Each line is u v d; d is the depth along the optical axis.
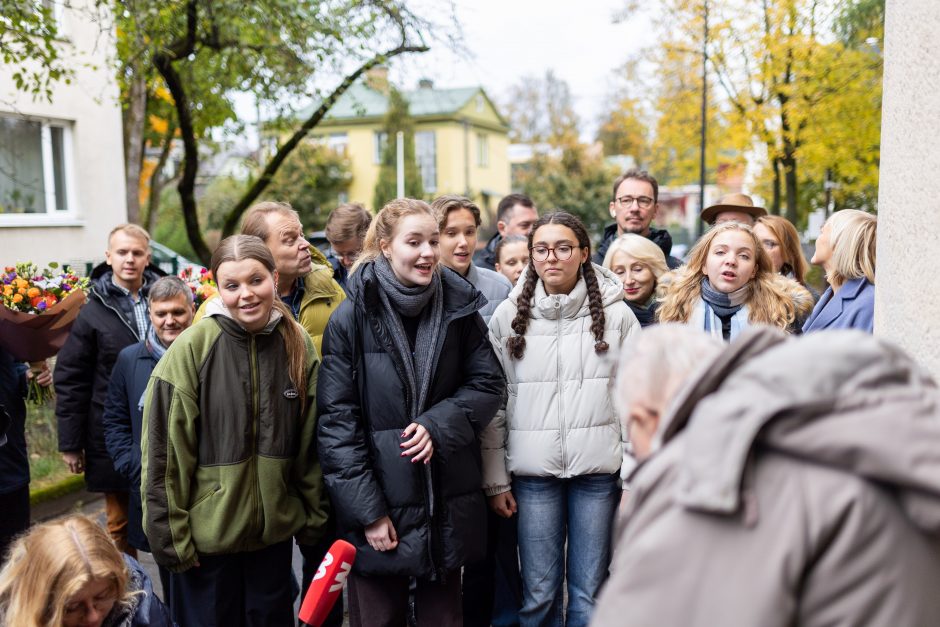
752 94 14.23
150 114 15.56
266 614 3.18
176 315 3.84
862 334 1.24
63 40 8.17
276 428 3.12
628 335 3.45
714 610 1.13
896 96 2.48
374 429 3.05
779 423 1.14
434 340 3.10
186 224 12.04
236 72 9.91
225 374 3.06
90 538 2.34
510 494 3.50
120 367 3.92
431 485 3.03
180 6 8.41
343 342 3.07
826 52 12.88
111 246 4.48
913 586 1.10
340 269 4.96
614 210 5.40
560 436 3.38
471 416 3.11
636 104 20.52
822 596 1.11
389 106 44.78
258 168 14.38
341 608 3.93
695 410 1.27
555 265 3.39
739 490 1.14
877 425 1.10
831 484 1.12
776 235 4.62
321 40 9.16
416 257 2.99
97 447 4.38
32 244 11.19
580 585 3.47
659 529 1.20
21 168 11.19
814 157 13.29
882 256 2.64
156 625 2.53
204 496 3.04
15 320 4.01
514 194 5.72
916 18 2.31
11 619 2.28
